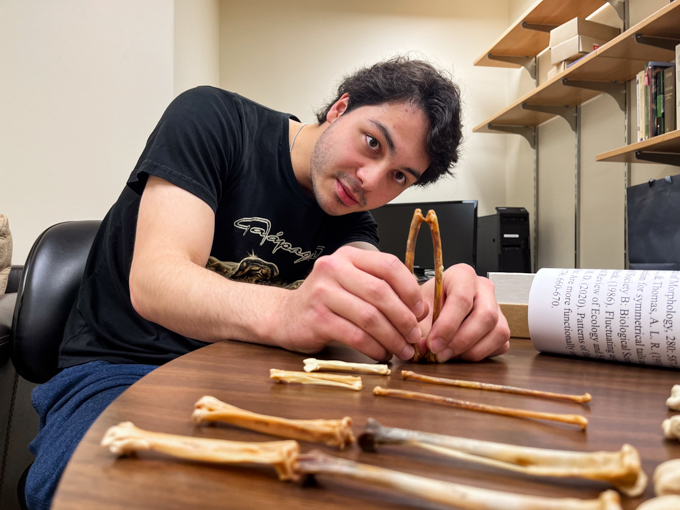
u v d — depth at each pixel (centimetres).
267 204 96
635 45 176
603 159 192
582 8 236
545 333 47
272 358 43
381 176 85
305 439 22
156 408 27
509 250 265
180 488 18
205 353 44
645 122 175
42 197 185
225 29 307
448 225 225
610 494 13
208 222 69
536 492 18
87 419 50
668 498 14
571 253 262
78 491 17
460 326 44
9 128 184
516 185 316
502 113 271
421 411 28
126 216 84
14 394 95
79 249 99
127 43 187
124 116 187
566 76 211
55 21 185
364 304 42
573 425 27
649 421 28
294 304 46
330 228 110
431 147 84
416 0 319
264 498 17
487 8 323
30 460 101
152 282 56
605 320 43
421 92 83
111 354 77
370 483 16
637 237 172
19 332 90
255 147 95
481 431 25
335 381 33
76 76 186
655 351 41
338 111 93
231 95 95
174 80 190
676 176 155
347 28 315
